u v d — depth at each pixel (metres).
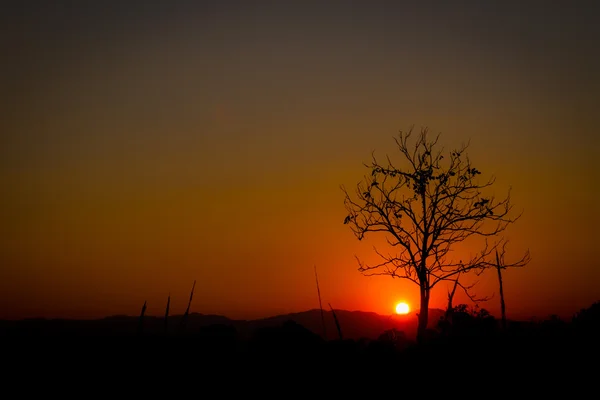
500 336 25.89
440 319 28.62
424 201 28.58
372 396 22.27
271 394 22.83
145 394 22.84
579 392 20.72
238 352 27.62
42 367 25.55
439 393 21.92
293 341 27.31
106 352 27.39
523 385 21.69
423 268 27.98
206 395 22.78
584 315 26.78
